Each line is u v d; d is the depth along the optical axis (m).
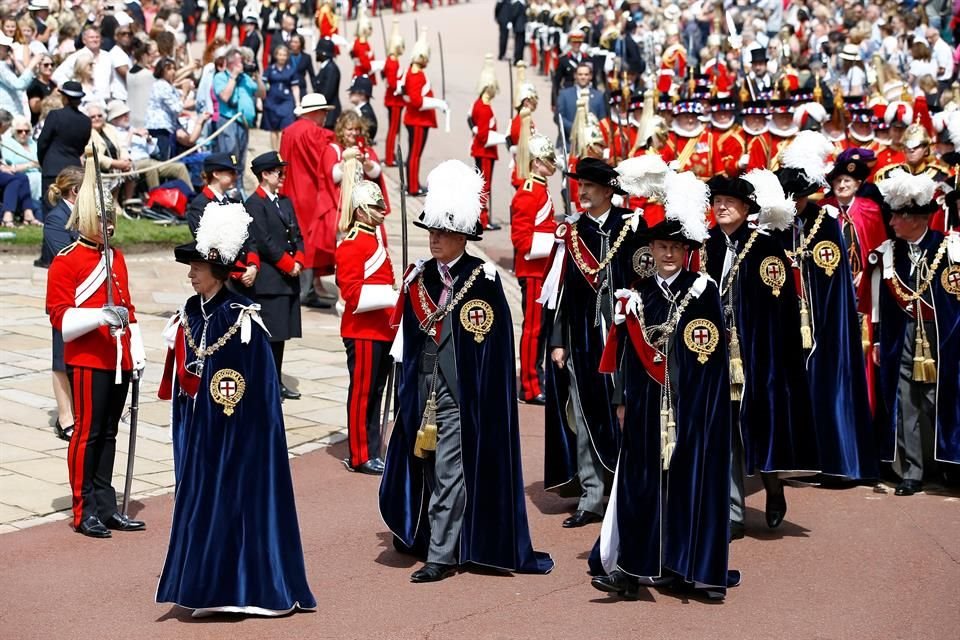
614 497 28.89
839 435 36.62
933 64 84.62
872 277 37.97
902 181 36.22
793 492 37.19
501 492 30.08
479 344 30.09
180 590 26.88
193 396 27.73
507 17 122.25
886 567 30.77
